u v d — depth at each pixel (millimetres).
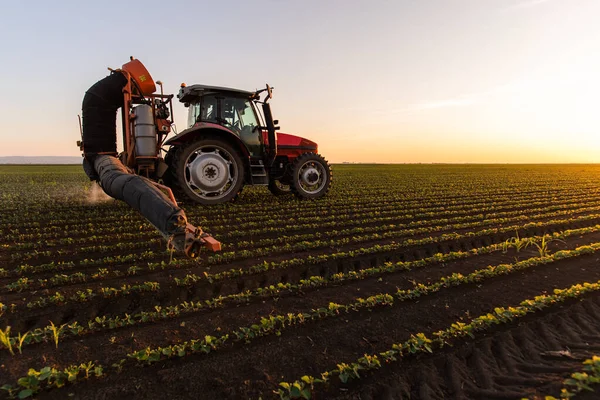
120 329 3178
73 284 4148
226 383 2455
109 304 3670
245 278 4422
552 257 5082
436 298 3844
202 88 8922
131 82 7988
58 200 11547
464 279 4246
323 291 4047
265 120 9844
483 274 4434
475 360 2723
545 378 2465
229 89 9133
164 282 4211
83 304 3646
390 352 2721
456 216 9062
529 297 3828
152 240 6074
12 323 3252
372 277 4492
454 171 36656
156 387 2414
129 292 3934
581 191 14961
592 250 5391
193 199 8758
